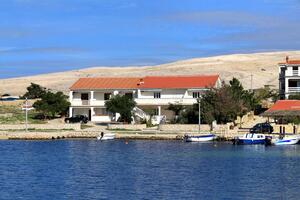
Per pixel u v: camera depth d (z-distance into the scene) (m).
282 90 161.00
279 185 72.19
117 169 86.12
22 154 107.12
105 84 159.00
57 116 157.25
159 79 160.12
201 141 125.25
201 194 66.62
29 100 180.12
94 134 136.00
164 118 146.00
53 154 106.50
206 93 138.88
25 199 64.38
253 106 149.50
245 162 93.06
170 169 85.56
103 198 64.69
